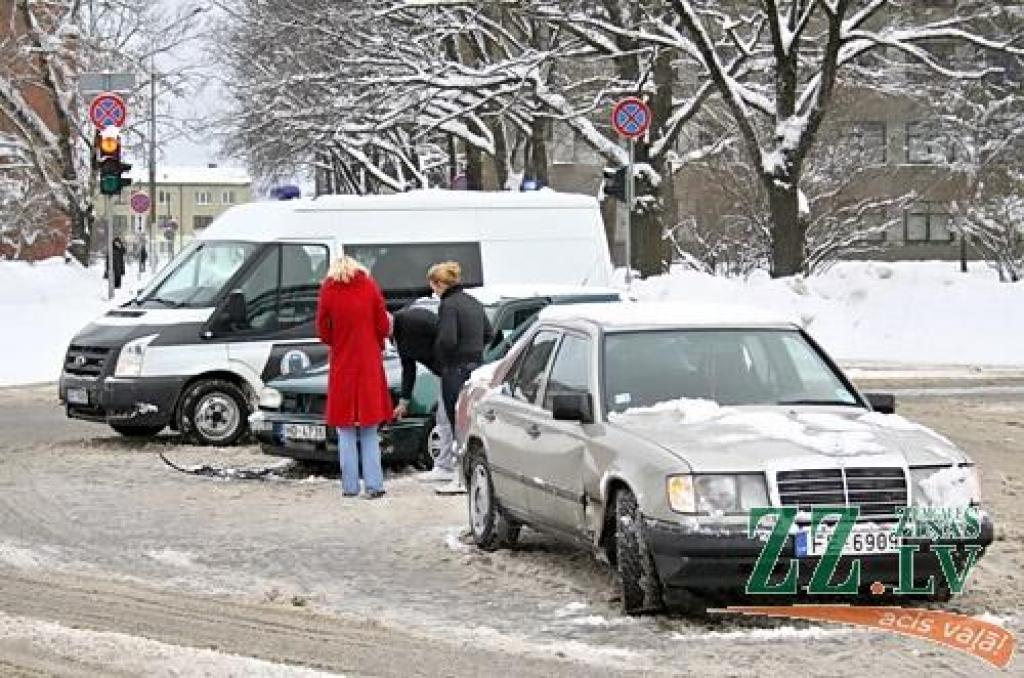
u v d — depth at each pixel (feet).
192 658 52.80
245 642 56.80
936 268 391.24
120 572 71.36
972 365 184.85
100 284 274.36
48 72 306.14
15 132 331.16
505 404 73.56
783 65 227.20
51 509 89.51
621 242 283.18
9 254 419.13
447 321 95.71
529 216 127.95
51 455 113.19
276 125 277.64
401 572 71.10
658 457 58.44
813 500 56.80
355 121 259.39
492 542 75.25
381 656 54.34
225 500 92.89
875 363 188.96
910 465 58.08
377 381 93.35
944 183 387.75
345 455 93.35
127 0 318.45
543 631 58.75
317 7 259.39
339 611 62.69
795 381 67.31
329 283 93.09
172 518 86.58
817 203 326.03
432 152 373.61
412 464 104.06
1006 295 213.05
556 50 242.99
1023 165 314.96
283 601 64.64
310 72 262.67
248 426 118.93
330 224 122.11
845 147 329.72
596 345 67.51
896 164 390.42
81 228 314.76
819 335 209.15
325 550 76.89
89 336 119.65
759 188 313.32
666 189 312.91
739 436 59.36
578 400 64.44
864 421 62.54
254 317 119.03
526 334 76.18
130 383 116.16
